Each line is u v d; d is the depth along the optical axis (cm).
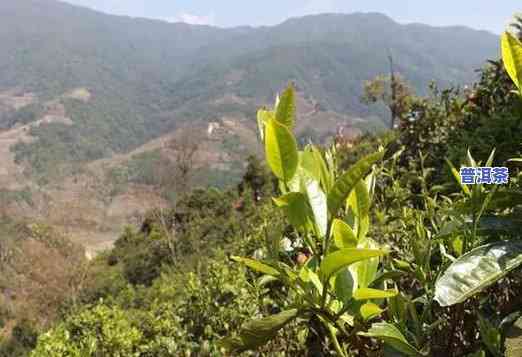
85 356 345
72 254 3503
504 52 140
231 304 329
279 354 230
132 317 440
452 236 145
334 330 133
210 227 2527
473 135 388
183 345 311
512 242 124
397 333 124
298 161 128
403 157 534
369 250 111
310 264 138
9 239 3997
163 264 2261
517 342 112
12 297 3197
